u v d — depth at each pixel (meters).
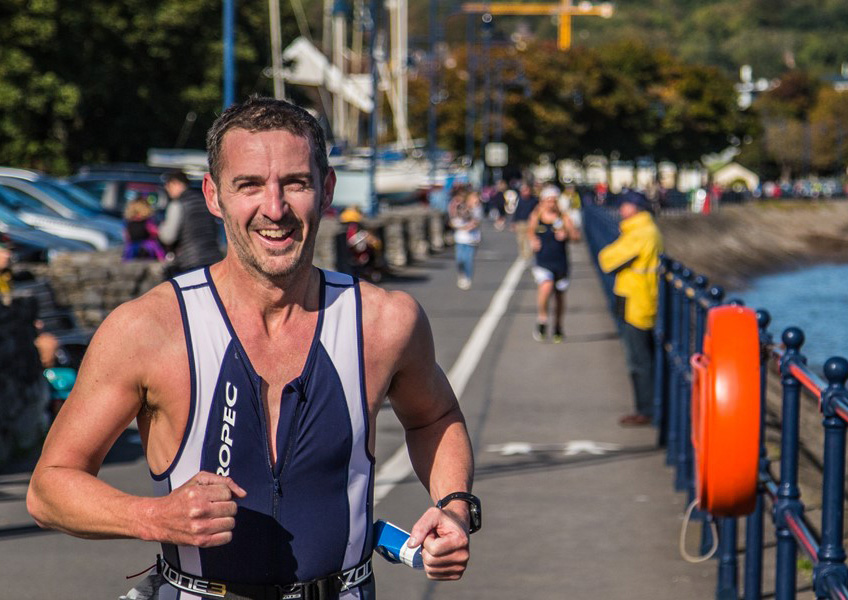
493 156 92.56
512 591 7.31
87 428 3.15
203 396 3.18
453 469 3.51
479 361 17.27
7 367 10.37
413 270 34.09
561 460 11.07
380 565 7.93
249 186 3.16
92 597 7.07
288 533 3.20
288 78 66.69
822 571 4.88
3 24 45.28
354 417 3.26
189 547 3.22
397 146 96.56
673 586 7.44
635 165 141.00
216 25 53.50
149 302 3.21
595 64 129.25
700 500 5.81
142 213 20.62
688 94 148.75
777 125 197.88
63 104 46.19
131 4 49.22
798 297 84.06
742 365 5.56
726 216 117.06
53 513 3.08
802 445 11.30
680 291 10.56
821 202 152.75
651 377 12.70
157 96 52.03
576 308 24.89
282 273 3.16
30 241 23.27
